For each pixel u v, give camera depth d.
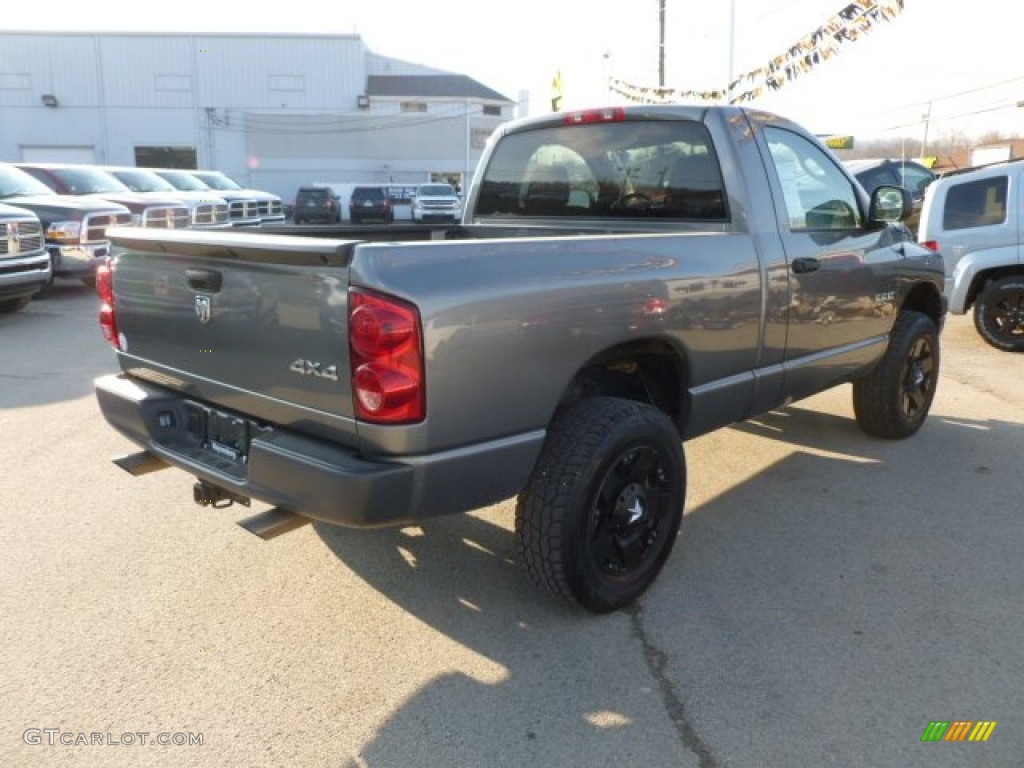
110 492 4.57
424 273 2.60
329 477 2.62
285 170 49.12
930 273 5.36
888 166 14.37
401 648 3.10
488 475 2.82
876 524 4.20
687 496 4.59
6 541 3.95
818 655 3.04
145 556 3.82
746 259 3.73
